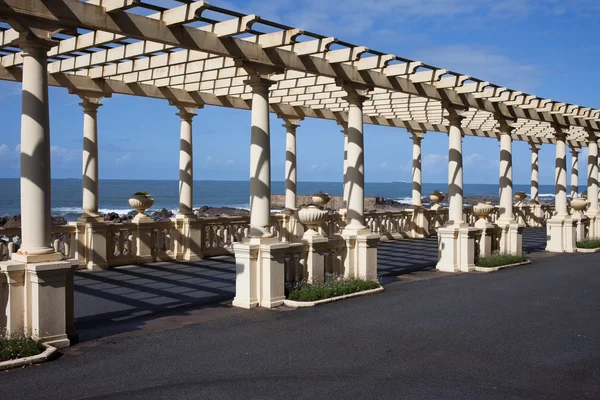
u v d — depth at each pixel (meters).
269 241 10.06
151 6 8.20
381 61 11.21
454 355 7.18
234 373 6.41
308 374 6.41
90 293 11.11
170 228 15.76
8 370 6.45
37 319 7.14
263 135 10.09
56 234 13.71
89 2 7.79
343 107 17.73
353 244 11.78
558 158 19.11
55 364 6.69
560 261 16.41
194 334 8.06
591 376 6.46
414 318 9.10
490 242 15.67
